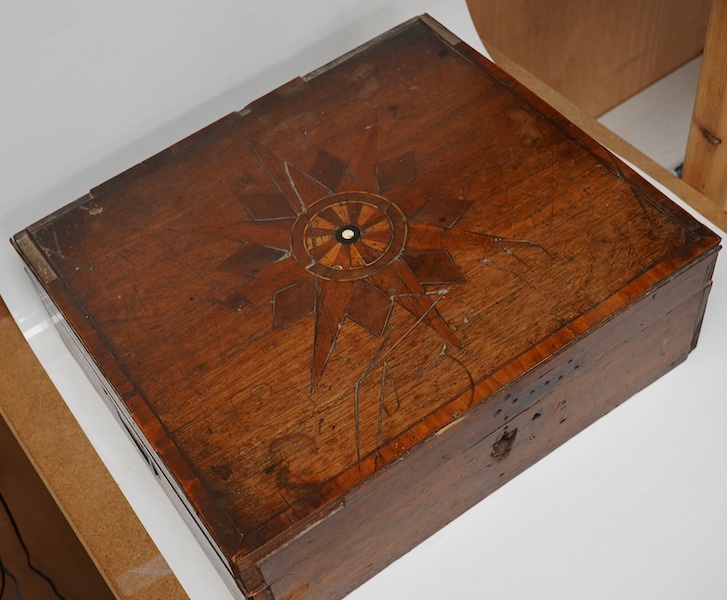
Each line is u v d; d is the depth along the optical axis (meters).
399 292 0.90
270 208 0.97
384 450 0.81
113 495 1.01
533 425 0.91
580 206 0.94
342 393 0.85
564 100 1.28
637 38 1.50
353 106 1.04
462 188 0.96
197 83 1.13
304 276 0.92
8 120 1.04
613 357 0.92
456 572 0.92
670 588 0.90
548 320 0.87
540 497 0.95
